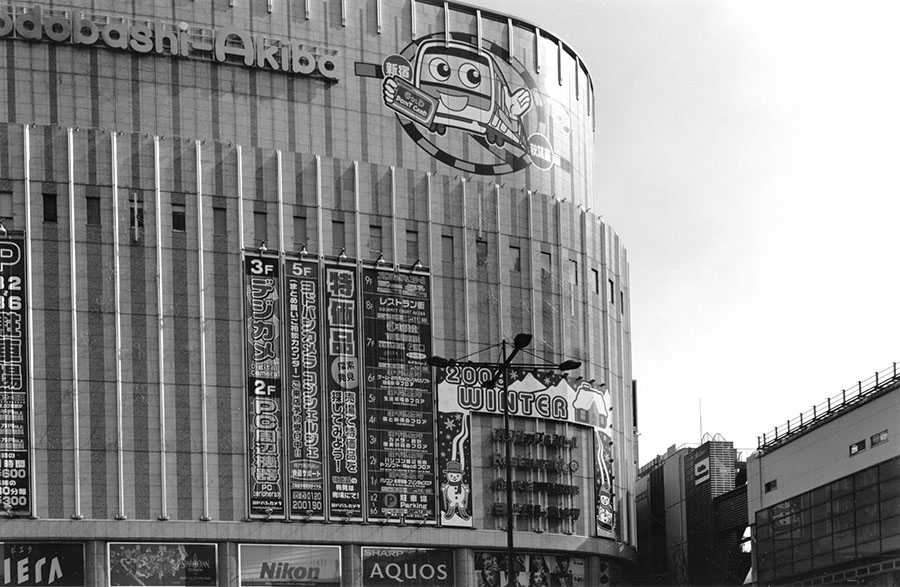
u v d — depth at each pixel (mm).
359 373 122125
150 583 114188
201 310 118500
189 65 125125
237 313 119438
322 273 122250
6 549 111438
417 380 124125
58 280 115688
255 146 125750
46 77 121250
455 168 132375
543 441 128750
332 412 120688
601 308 138375
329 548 119375
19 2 121875
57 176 116875
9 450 112500
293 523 118312
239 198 121062
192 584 115188
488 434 126562
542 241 132875
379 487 121312
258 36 127500
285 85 127812
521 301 130500
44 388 114125
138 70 123625
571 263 135000
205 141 121438
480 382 126688
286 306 120750
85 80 122125
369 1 132125
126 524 114125
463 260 128250
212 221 120062
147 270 117812
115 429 115188
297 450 119250
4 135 116125
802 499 124250
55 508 112875
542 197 133875
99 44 122875
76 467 113625
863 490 111875
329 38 130000
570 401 131375
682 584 153750
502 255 130375
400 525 121500
